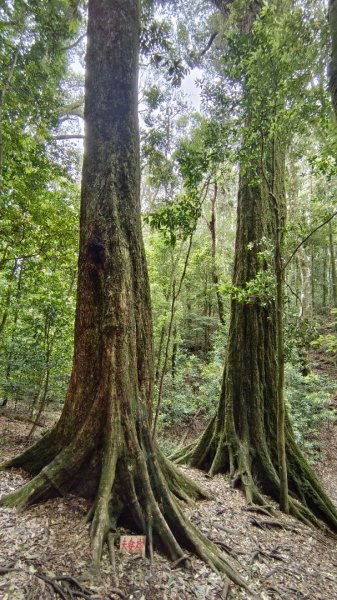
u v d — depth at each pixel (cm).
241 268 600
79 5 710
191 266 1458
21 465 368
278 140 420
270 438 530
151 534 288
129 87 409
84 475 321
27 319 683
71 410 355
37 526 274
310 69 326
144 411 355
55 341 689
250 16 634
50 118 798
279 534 384
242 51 350
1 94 589
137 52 429
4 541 250
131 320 360
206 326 1647
